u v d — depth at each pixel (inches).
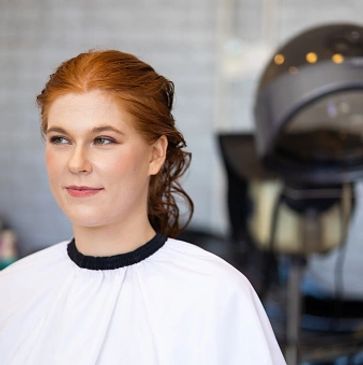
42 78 125.5
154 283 41.7
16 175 129.1
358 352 83.4
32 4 123.6
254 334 40.4
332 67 62.9
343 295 113.2
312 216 71.8
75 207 40.0
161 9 122.3
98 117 38.7
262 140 68.3
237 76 120.6
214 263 41.9
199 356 39.8
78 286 42.4
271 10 117.8
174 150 44.3
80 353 40.4
